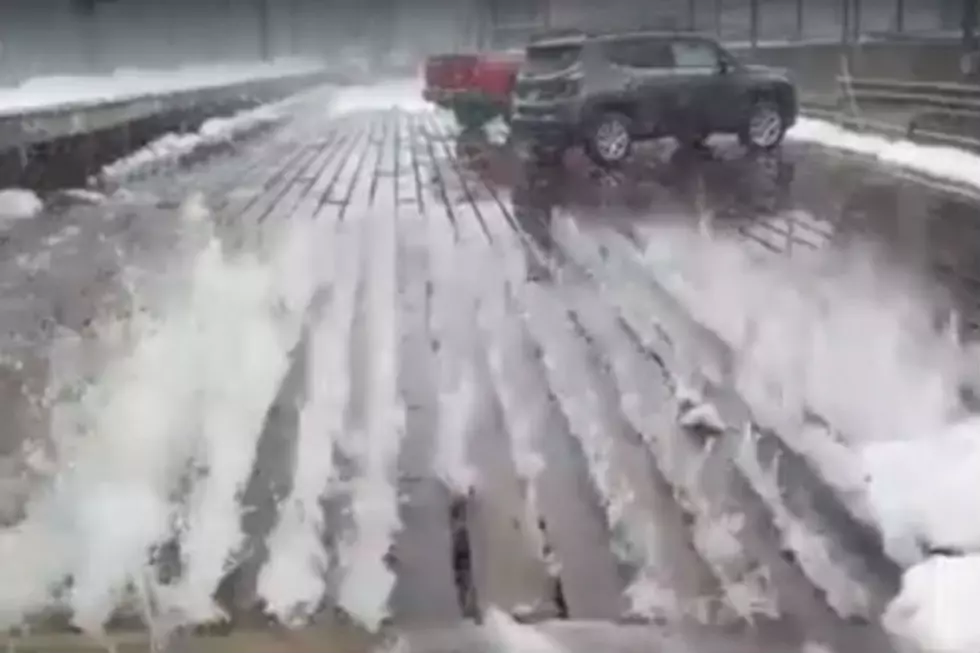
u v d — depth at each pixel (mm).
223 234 13695
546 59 20562
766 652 4566
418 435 6793
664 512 5754
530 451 6543
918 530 5527
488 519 5715
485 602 4961
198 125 29547
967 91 19578
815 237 12656
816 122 25047
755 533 5531
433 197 16734
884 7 27297
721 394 7457
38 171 17781
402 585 5113
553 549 5395
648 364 8102
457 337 8828
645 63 20422
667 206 15281
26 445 6750
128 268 11602
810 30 29344
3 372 8117
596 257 11828
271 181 19062
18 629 4797
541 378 7820
